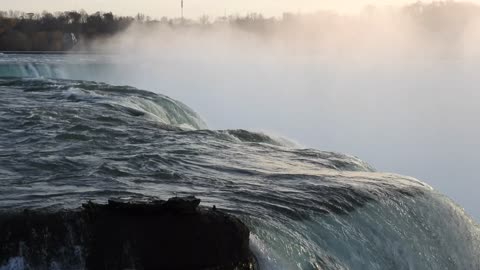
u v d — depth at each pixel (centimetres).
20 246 1579
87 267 1577
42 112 3319
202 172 2370
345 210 2059
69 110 3400
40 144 2686
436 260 2172
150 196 2030
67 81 4928
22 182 2116
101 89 4491
